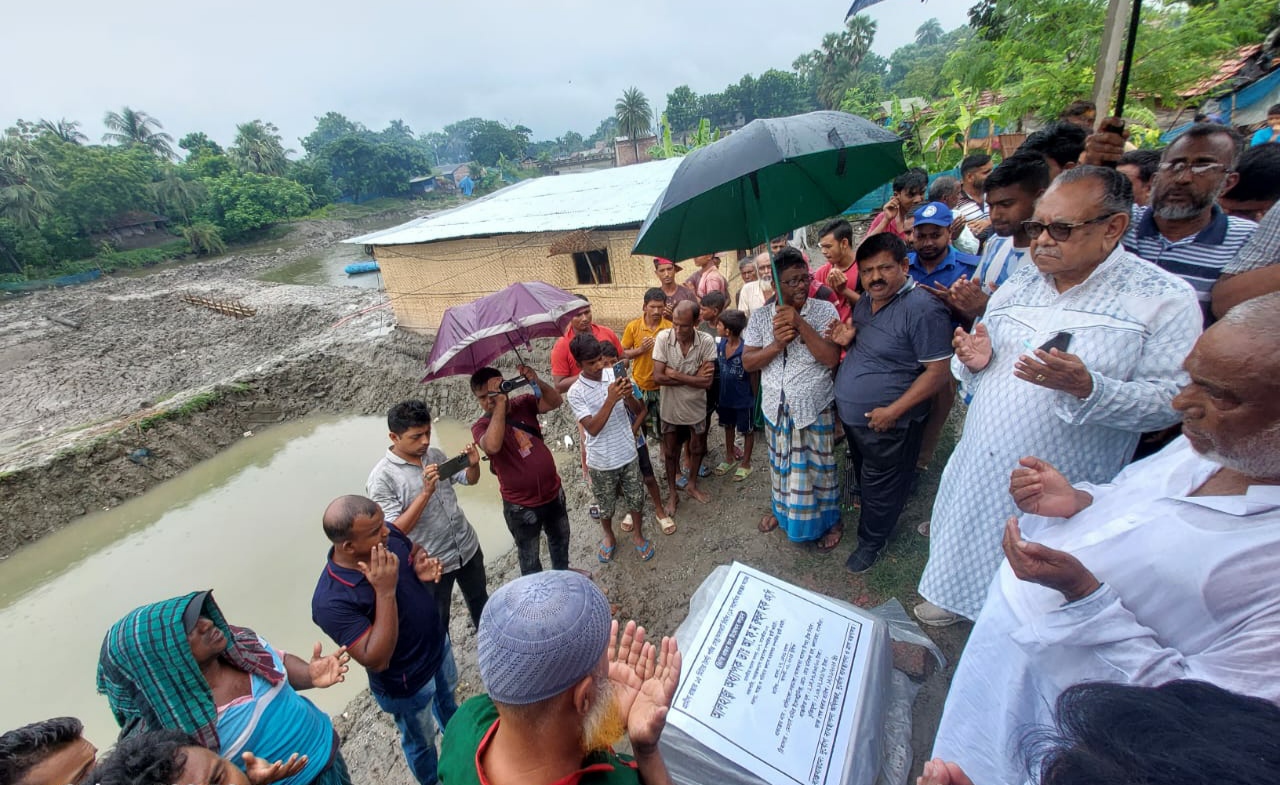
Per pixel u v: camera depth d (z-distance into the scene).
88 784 1.38
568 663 0.97
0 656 6.93
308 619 6.54
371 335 14.42
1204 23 8.98
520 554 3.65
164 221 51.19
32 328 23.20
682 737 2.05
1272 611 1.00
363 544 2.13
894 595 3.03
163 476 10.91
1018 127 12.61
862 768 1.94
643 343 4.68
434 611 2.53
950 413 4.54
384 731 3.51
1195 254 2.16
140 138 66.88
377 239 12.91
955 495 2.23
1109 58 3.46
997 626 1.56
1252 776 0.62
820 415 3.21
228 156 66.38
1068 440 1.88
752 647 2.31
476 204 14.99
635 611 3.66
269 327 19.09
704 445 4.64
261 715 1.85
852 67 57.53
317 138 117.62
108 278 42.53
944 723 1.75
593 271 11.78
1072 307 1.81
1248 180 2.47
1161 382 1.63
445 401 11.70
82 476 10.15
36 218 41.78
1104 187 1.62
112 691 1.71
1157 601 1.20
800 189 2.91
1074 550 1.39
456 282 13.05
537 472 3.41
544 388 3.54
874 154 2.89
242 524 9.05
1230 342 0.98
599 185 13.95
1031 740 0.94
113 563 8.58
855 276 4.17
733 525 4.16
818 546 3.59
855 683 2.14
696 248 3.10
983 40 11.56
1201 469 1.25
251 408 12.58
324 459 10.98
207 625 1.76
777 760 1.93
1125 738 0.74
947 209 3.30
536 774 1.05
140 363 17.34
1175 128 9.84
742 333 4.38
